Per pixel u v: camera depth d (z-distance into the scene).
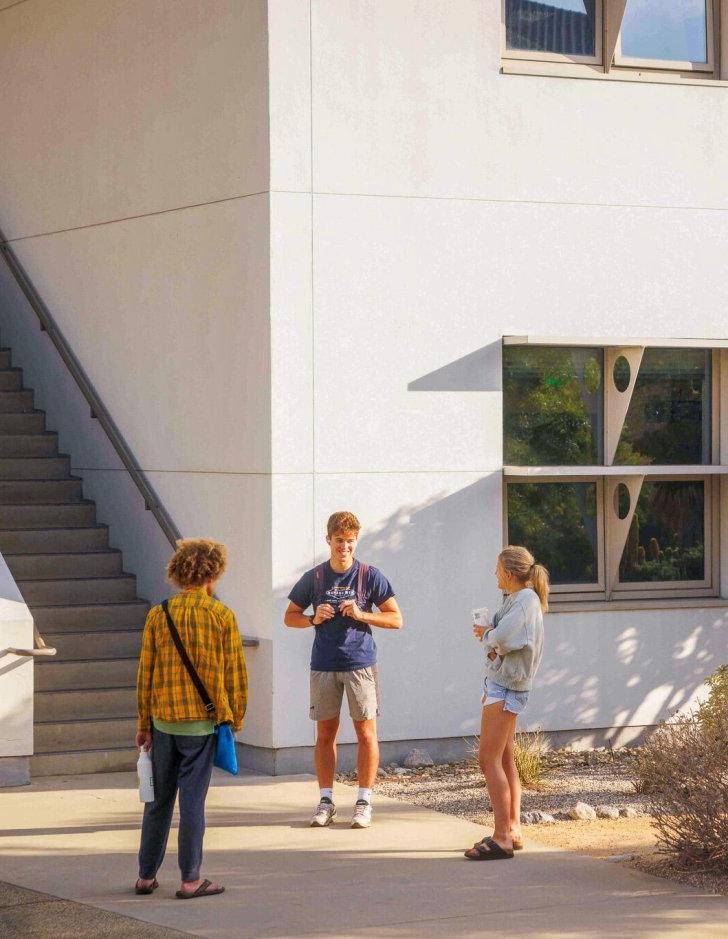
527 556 10.02
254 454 13.16
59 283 16.19
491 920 8.34
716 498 14.88
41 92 16.45
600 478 14.44
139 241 14.80
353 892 9.01
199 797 8.95
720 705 11.73
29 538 15.30
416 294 13.51
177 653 8.93
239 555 13.36
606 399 14.39
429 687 13.51
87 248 15.66
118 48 15.05
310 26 13.12
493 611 13.75
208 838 10.52
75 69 15.80
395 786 12.51
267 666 12.98
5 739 12.38
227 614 9.06
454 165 13.65
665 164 14.45
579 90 14.12
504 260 13.84
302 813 11.38
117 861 9.82
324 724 11.04
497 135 13.80
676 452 14.76
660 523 14.72
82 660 13.96
